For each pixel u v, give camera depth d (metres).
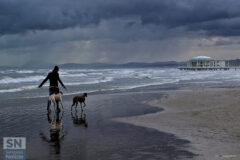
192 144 6.84
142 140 7.33
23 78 38.16
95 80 39.78
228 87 25.53
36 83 31.95
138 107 13.79
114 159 5.80
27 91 22.53
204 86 27.48
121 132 8.34
